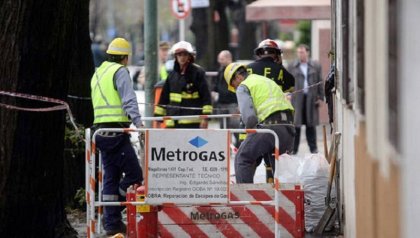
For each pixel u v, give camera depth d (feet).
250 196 103.65
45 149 100.01
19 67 96.68
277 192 98.89
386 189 58.08
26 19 96.17
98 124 111.45
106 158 111.86
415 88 52.19
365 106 70.64
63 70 100.48
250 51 375.04
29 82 97.25
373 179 65.67
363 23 72.84
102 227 115.34
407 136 52.24
